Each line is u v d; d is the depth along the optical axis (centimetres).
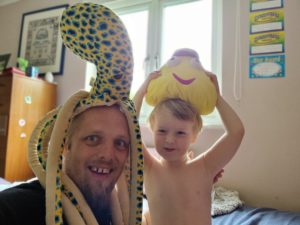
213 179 69
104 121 45
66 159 46
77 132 44
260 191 137
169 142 63
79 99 45
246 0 150
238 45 149
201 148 151
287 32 139
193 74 65
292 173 132
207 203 65
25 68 196
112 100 46
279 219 105
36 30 222
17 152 172
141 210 48
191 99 65
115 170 46
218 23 165
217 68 161
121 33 43
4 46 238
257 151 139
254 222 101
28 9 232
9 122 167
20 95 174
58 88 206
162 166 69
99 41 41
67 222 41
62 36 42
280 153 135
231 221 104
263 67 142
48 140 47
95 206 46
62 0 217
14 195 42
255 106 142
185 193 65
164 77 67
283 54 139
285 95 136
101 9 42
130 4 195
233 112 66
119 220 51
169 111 64
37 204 43
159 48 181
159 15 185
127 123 48
